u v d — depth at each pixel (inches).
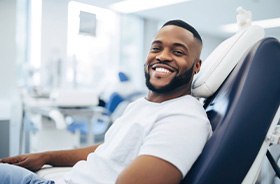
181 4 89.0
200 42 39.9
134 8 85.1
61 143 109.7
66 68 117.4
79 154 48.4
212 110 38.2
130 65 162.6
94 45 113.7
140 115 38.7
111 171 35.4
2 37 87.7
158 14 99.3
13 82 95.9
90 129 108.9
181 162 29.5
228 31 81.8
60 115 95.9
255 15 77.7
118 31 152.6
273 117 30.7
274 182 40.9
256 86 30.6
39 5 50.9
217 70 39.0
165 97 39.1
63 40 52.4
